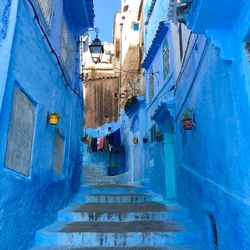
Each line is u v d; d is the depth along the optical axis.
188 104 6.20
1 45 3.37
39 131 4.82
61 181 6.46
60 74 6.51
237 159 3.39
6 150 3.54
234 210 3.51
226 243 3.84
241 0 3.11
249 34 2.97
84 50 12.41
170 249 4.65
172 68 8.41
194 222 5.76
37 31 4.77
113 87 22.23
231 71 3.46
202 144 5.07
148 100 11.79
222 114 3.88
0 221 3.36
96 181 14.12
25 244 4.21
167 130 8.96
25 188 4.16
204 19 3.43
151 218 6.21
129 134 14.45
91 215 6.11
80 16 8.09
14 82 3.78
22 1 4.09
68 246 4.73
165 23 9.14
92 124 21.78
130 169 13.46
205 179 4.89
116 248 4.68
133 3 18.45
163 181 8.62
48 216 5.45
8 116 3.51
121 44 21.05
